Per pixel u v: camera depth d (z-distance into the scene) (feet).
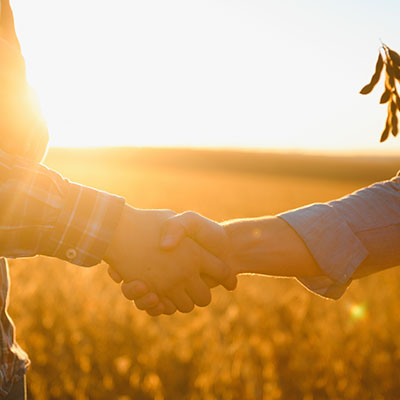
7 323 4.20
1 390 3.98
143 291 3.87
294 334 15.66
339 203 4.37
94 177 160.15
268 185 165.89
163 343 14.35
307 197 115.55
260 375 12.80
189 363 13.47
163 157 332.19
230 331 15.74
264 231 4.25
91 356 13.82
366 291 22.26
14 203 3.18
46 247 3.40
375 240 4.24
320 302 19.83
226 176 226.79
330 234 4.18
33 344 13.99
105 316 16.60
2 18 3.69
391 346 15.01
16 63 3.50
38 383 12.23
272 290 22.04
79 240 3.43
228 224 4.28
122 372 12.44
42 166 3.40
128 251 3.80
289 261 4.19
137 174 196.75
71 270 24.35
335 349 14.32
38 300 18.31
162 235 3.88
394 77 4.17
